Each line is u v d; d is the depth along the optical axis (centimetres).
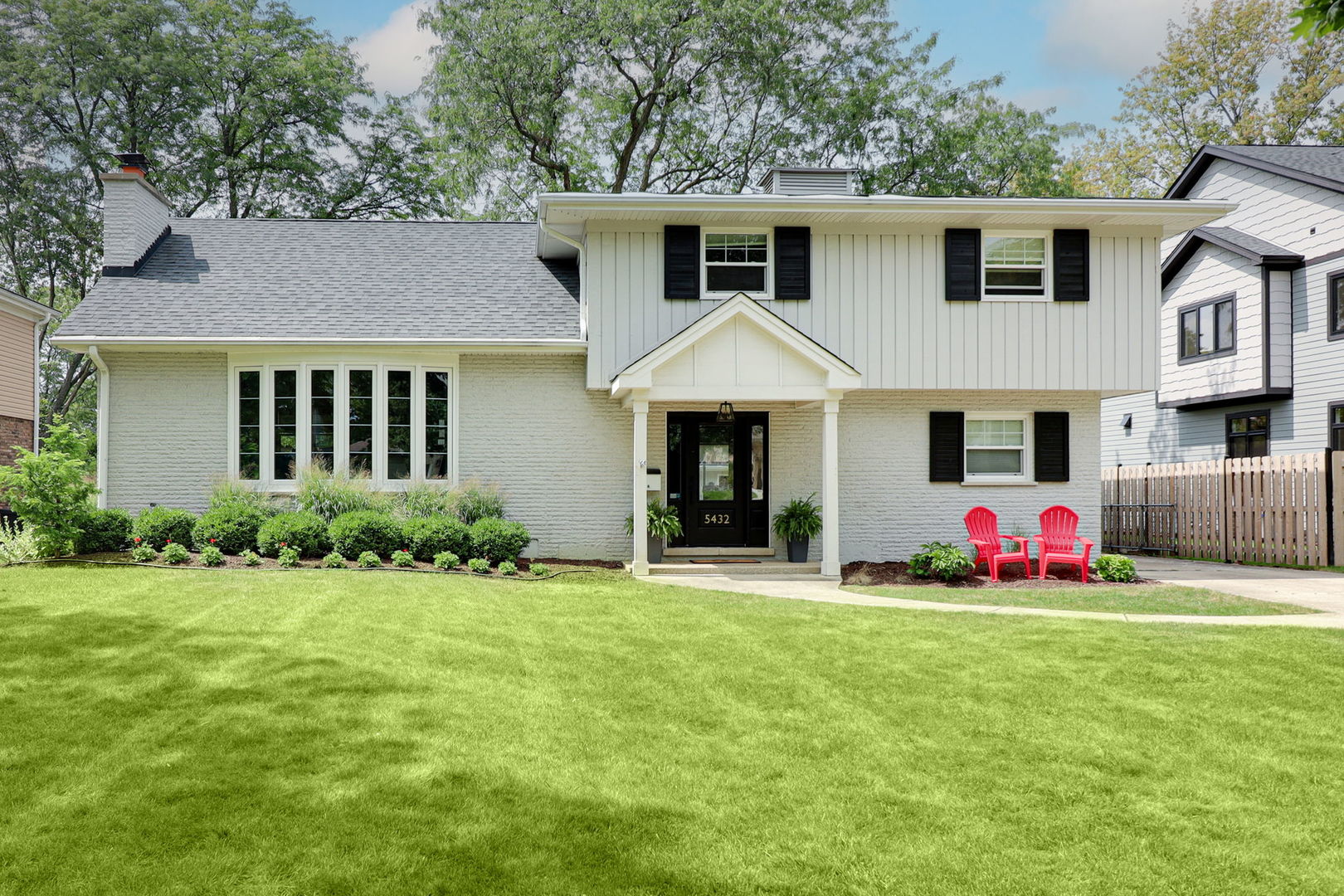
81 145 2767
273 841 429
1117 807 495
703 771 539
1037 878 415
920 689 707
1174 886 410
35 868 400
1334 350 1802
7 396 2097
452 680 704
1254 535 1669
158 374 1425
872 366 1465
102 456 1414
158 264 1560
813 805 492
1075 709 662
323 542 1255
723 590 1203
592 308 1431
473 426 1463
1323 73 3278
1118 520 2077
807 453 1532
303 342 1390
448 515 1363
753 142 2970
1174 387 2209
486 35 2684
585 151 2977
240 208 3130
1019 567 1416
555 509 1475
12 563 1159
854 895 396
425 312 1491
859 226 1470
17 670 686
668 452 1526
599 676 735
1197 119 3516
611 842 441
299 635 813
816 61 2967
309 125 3145
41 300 3192
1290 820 481
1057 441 1533
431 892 388
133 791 483
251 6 3097
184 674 689
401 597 1009
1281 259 1873
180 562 1180
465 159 2786
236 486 1371
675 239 1441
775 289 1453
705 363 1352
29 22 2805
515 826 454
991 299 1479
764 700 679
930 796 507
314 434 1417
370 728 587
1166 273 2220
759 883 404
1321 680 730
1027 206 1403
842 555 1512
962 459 1529
